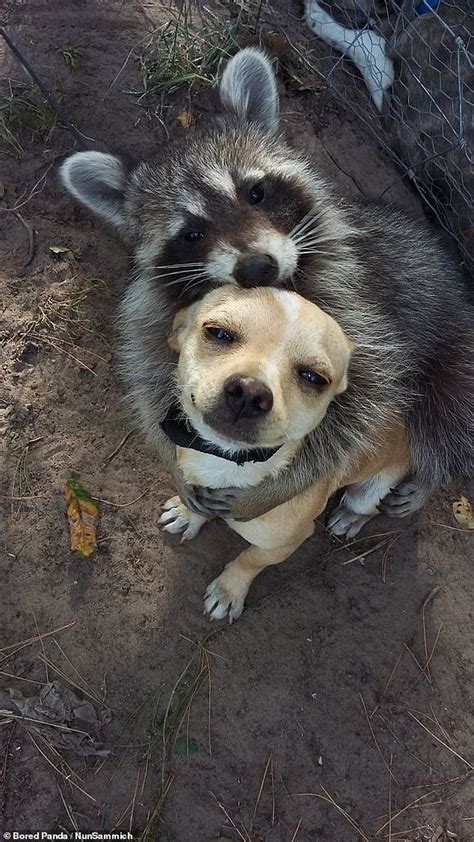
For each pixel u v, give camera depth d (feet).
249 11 2.11
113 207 1.51
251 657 1.55
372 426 1.37
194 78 1.96
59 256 1.78
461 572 1.71
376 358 1.38
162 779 1.42
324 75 2.06
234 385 0.83
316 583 1.65
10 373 1.66
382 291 1.50
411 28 1.89
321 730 1.51
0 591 1.51
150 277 1.39
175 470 1.31
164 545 1.62
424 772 1.50
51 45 1.98
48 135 1.86
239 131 1.47
